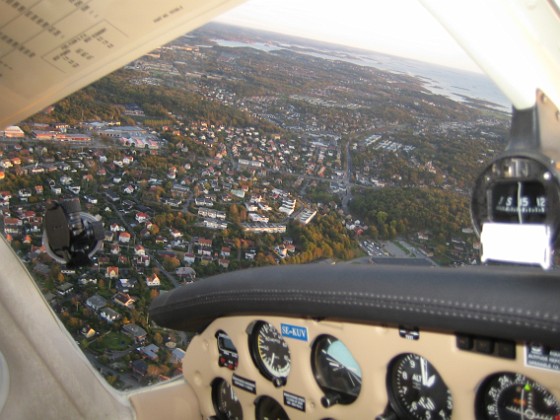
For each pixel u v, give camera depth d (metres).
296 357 0.67
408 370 0.60
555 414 0.51
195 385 0.82
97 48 0.55
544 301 0.46
